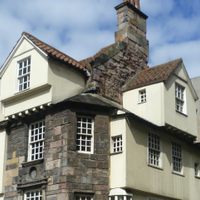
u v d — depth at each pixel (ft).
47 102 71.51
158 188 73.61
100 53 84.43
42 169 69.56
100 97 76.69
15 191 73.00
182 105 83.05
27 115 75.20
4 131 78.89
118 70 82.94
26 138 74.74
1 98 78.84
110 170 69.05
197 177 85.15
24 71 77.46
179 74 83.10
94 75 77.71
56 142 69.00
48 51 73.51
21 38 78.59
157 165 75.56
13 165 75.41
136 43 89.25
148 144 74.02
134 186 68.23
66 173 65.87
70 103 69.46
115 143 70.69
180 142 82.69
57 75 73.67
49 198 66.69
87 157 68.18
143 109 78.48
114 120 71.41
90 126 70.64
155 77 79.41
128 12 89.56
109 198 66.95
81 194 66.13
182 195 79.36
